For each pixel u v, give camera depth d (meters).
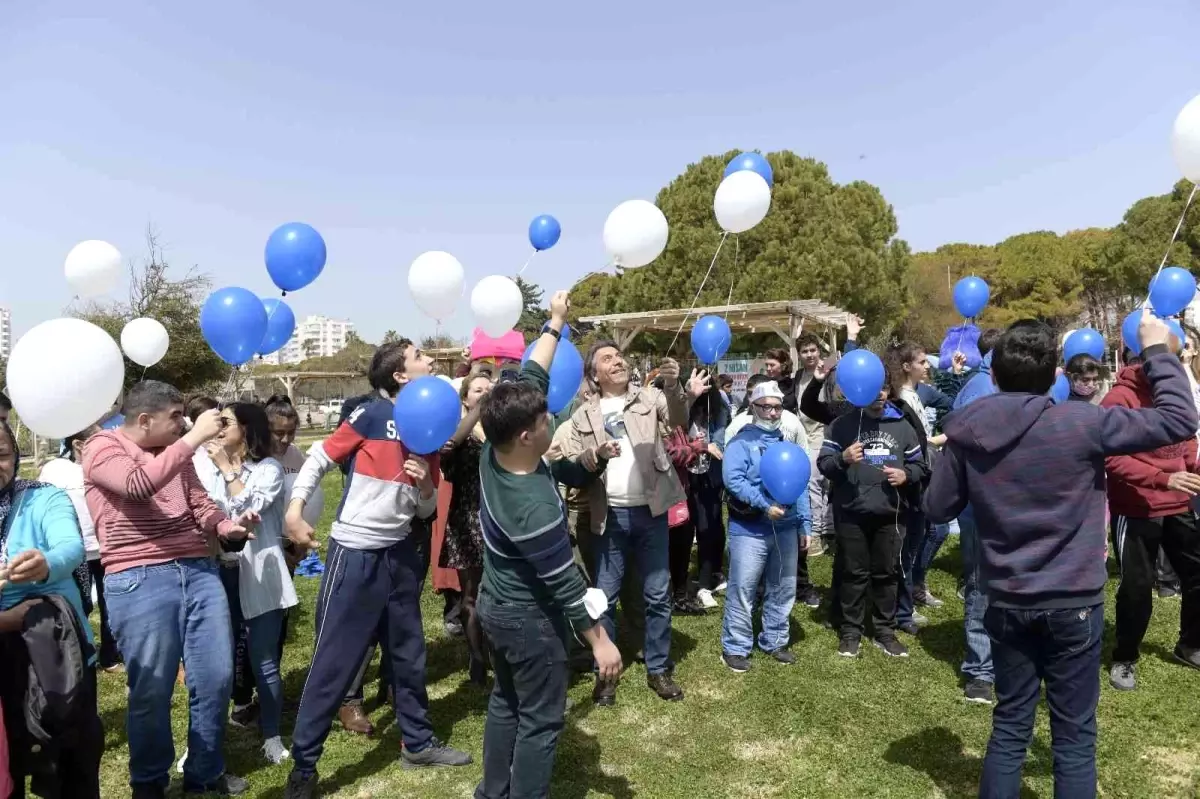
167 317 16.62
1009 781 2.39
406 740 3.24
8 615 2.23
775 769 3.17
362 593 3.00
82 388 2.52
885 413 4.30
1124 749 3.21
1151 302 4.11
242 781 3.11
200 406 4.04
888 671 4.12
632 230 3.92
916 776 3.08
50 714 2.18
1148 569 3.71
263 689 3.37
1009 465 2.35
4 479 2.44
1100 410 2.31
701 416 5.54
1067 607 2.29
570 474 3.55
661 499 3.87
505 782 2.63
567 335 3.84
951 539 6.89
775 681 4.02
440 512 4.07
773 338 21.89
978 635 3.77
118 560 2.78
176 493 2.87
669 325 13.70
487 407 2.44
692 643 4.63
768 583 4.37
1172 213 28.09
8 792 2.04
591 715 3.70
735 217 4.30
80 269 4.24
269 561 3.43
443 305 3.93
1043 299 37.22
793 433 4.59
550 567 2.36
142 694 2.75
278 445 4.27
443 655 4.63
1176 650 4.09
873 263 21.45
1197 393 4.14
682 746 3.38
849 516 4.30
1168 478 3.45
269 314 4.11
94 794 2.51
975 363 5.87
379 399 3.23
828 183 23.41
